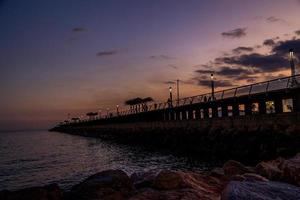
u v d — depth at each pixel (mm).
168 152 45000
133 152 49375
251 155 29938
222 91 41094
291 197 4348
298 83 29328
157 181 7496
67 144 84625
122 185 8273
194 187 7234
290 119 26422
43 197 8023
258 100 36719
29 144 94688
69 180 26828
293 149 24625
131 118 87000
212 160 33062
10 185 25641
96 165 36719
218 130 37406
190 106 49656
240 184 4703
